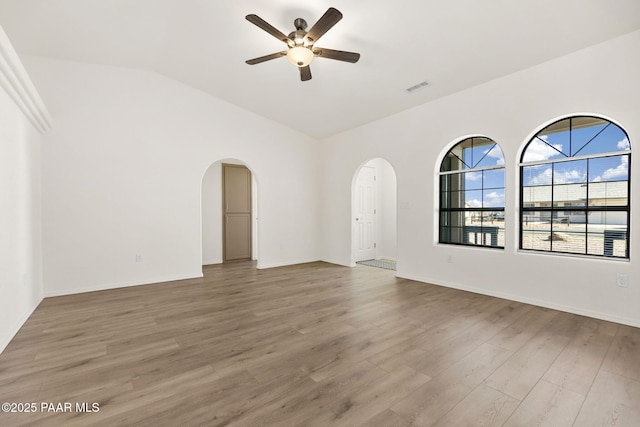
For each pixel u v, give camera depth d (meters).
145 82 4.39
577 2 2.37
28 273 3.12
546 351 2.28
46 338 2.55
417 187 4.52
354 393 1.78
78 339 2.53
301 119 5.47
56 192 3.81
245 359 2.19
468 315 3.05
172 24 3.22
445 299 3.61
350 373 2.00
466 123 3.91
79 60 3.95
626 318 2.77
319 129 5.82
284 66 3.89
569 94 3.04
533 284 3.38
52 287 3.79
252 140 5.41
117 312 3.20
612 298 2.85
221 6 2.91
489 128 3.69
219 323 2.88
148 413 1.61
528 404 1.67
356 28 2.95
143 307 3.36
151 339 2.53
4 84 2.34
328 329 2.73
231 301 3.58
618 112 2.76
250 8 2.90
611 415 1.58
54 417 1.57
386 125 4.98
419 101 4.34
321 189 6.36
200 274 4.86
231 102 5.12
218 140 5.04
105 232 4.12
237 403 1.69
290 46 2.80
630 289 2.75
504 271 3.62
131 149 4.29
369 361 2.15
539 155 3.40
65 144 3.86
